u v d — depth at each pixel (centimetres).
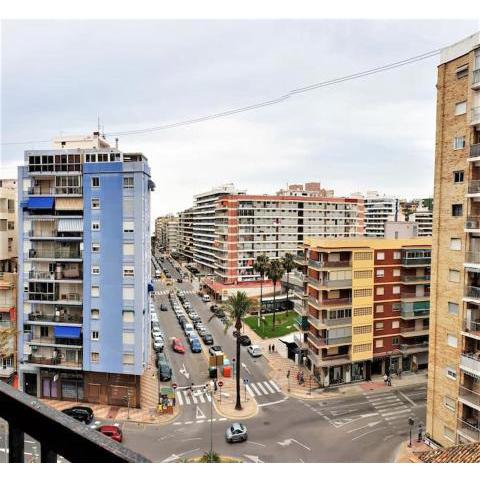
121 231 4253
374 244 5112
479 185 2936
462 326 3069
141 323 4275
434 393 3356
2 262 4775
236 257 10219
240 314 4397
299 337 5762
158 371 5212
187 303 9069
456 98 3120
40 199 4331
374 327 5200
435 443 3334
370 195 17050
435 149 3312
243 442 3684
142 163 4209
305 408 4409
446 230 3228
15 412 232
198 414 4256
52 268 4378
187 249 16512
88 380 4441
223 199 10388
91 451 215
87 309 4325
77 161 4309
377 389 4912
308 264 5288
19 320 4419
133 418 4134
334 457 3425
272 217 10575
